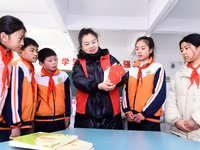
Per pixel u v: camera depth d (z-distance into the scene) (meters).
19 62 1.32
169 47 4.79
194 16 3.32
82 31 1.25
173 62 4.80
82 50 1.29
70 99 1.73
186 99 1.25
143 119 1.28
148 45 1.48
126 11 3.19
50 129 1.51
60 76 1.69
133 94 1.43
